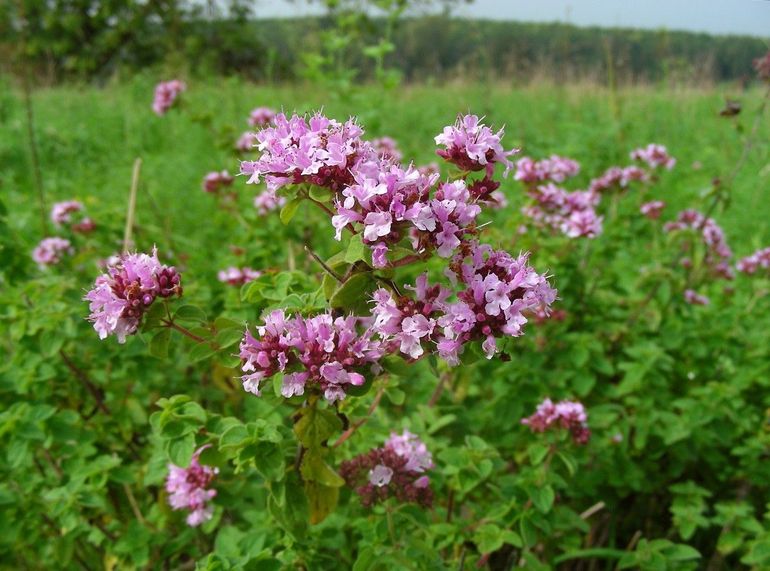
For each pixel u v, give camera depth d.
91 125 0.70
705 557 0.25
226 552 0.17
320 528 0.17
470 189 0.14
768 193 0.49
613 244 0.33
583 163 0.50
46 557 0.21
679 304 0.29
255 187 0.40
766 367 0.27
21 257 0.23
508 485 0.19
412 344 0.13
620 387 0.26
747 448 0.24
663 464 0.27
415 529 0.19
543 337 0.26
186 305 0.15
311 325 0.13
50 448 0.21
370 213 0.12
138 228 0.31
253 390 0.13
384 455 0.18
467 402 0.27
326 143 0.13
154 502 0.22
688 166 0.56
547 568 0.19
